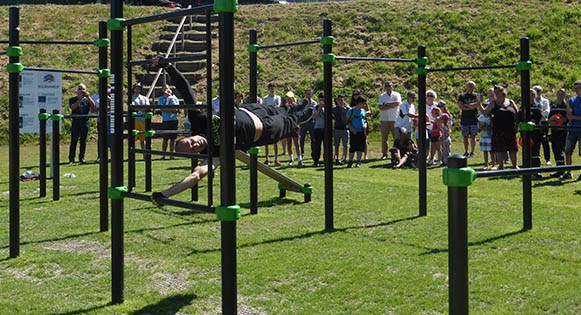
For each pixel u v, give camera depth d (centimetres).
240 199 1021
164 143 1711
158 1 3188
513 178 1245
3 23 2853
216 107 1603
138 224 823
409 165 1468
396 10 2817
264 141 705
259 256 646
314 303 501
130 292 538
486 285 534
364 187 1137
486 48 2466
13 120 650
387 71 2419
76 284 564
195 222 836
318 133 1543
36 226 820
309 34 2775
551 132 1285
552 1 2758
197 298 520
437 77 2338
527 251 652
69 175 1330
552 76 2292
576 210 886
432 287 532
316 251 663
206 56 443
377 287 537
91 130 2266
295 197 1033
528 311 470
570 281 543
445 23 2641
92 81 2508
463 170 317
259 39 2775
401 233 746
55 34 2786
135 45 2647
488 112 1241
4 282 571
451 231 320
